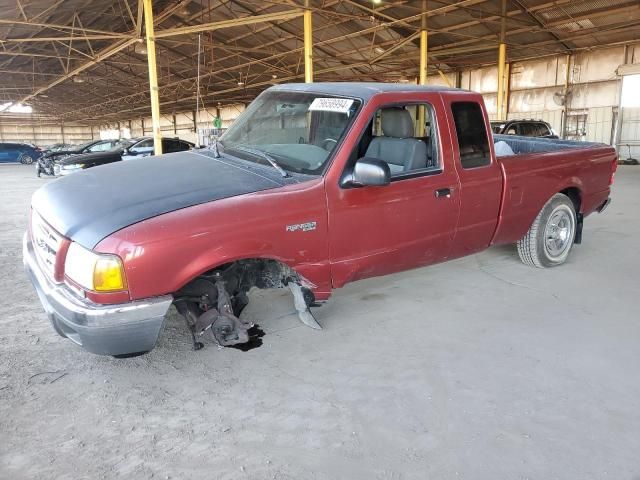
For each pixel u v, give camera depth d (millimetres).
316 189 3027
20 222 7820
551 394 2676
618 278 4633
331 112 3336
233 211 2732
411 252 3594
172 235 2537
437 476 2059
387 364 3025
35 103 45938
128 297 2482
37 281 2871
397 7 17219
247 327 3154
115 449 2234
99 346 2521
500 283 4512
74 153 17641
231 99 36594
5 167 25875
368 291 4320
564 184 4699
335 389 2750
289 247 2941
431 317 3742
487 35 19266
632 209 8430
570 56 20719
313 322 3424
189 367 2994
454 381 2820
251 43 23312
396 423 2434
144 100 40094
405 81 28016
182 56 26406
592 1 16000
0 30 16766
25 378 2836
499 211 4109
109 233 2477
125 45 17547
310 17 13836
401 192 3379
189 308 3010
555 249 4949
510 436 2322
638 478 2041
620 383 2785
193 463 2145
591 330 3486
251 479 2045
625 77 18703
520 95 23000
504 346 3252
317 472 2088
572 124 21109
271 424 2432
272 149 3461
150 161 3531
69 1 15031
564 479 2037
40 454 2191
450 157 3662
